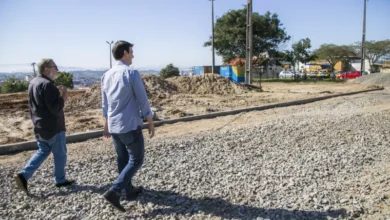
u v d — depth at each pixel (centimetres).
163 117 1177
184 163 630
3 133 978
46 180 536
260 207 443
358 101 1684
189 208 442
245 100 1800
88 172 580
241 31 4800
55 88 462
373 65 7606
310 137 830
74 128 1015
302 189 502
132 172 420
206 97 1936
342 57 7419
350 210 426
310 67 7131
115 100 410
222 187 512
